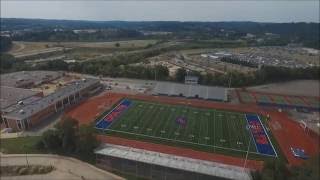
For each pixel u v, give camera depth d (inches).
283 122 4722.0
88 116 4714.6
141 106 5206.7
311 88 6899.6
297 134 4254.4
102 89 6368.1
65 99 5241.1
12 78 6766.7
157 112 4921.3
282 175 2615.7
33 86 6491.1
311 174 2330.2
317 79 7760.8
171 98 5772.6
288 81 7519.7
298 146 3850.9
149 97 5782.5
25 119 4224.9
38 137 3929.6
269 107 5452.8
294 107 5477.4
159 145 3752.5
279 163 2728.8
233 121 4643.2
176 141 3873.0
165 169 2989.7
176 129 4242.1
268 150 3710.6
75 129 3535.9
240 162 3398.1
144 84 6870.1
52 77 7194.9
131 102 5433.1
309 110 5378.9
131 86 6663.4
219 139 3969.0
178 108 5147.6
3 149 3550.7
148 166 3046.3
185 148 3695.9
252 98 5974.4
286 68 7716.5
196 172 2871.6
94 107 5167.3
